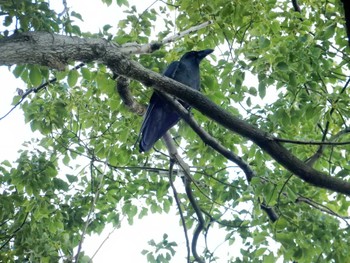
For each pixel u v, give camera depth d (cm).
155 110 953
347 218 956
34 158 1066
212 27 1042
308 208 986
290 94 945
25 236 1010
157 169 1167
